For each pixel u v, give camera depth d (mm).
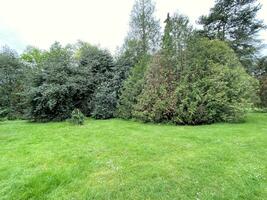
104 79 13883
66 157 4875
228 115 9836
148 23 21391
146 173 3889
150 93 10008
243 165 4219
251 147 5387
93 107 13023
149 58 12258
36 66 13703
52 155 5039
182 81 9820
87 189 3395
